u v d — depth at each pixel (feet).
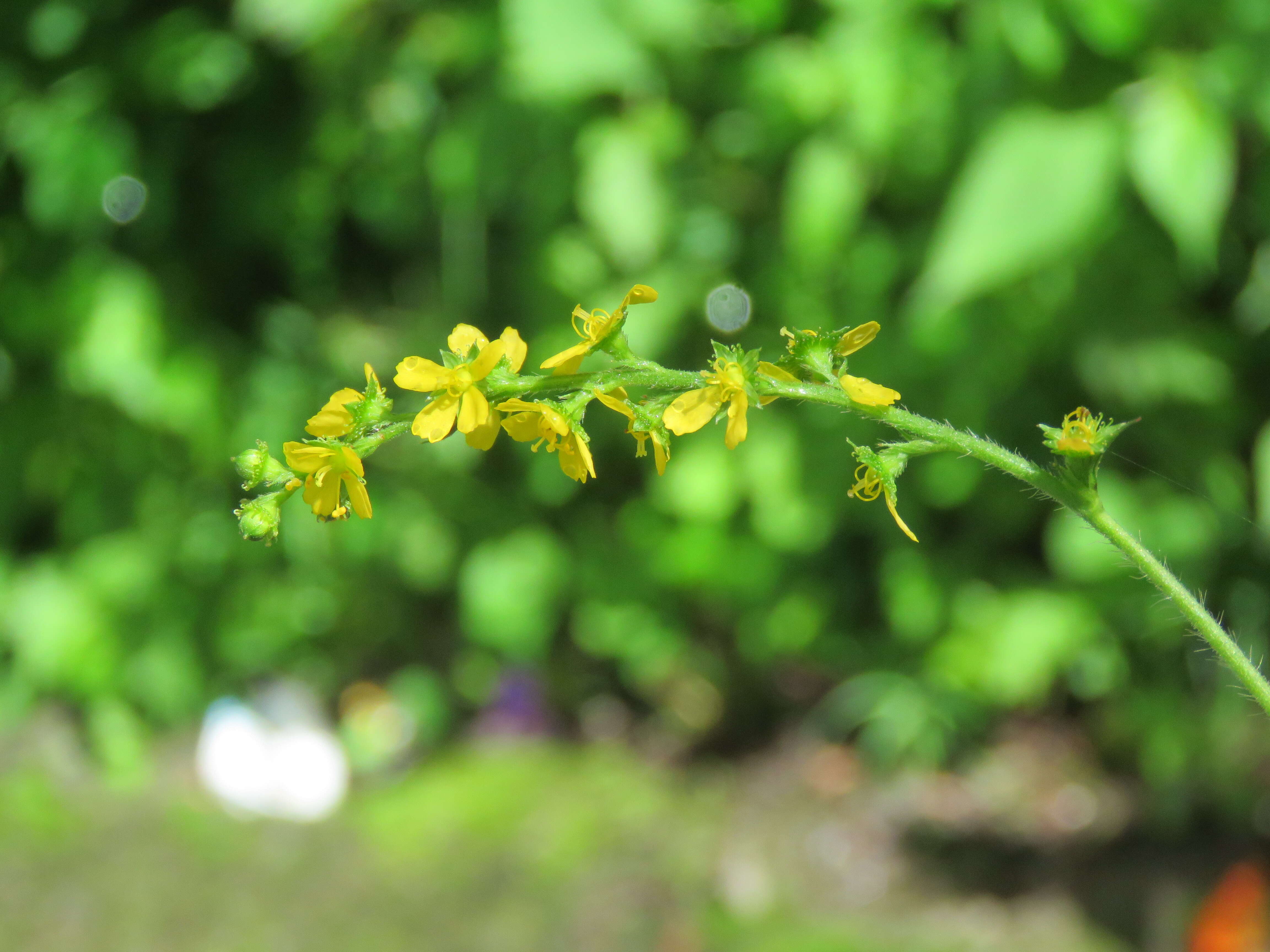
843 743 1.44
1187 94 1.01
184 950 1.18
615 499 1.49
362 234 1.54
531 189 1.29
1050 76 1.05
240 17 1.35
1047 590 1.31
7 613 1.46
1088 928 1.17
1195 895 1.16
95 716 1.47
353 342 1.49
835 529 1.37
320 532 1.46
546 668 1.56
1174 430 1.22
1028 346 1.17
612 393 0.52
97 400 1.45
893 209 1.25
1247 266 1.19
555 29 1.16
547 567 1.45
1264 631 1.27
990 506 1.30
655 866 1.27
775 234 1.30
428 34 1.30
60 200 1.34
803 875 1.26
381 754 1.48
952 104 1.12
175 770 1.47
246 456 0.53
